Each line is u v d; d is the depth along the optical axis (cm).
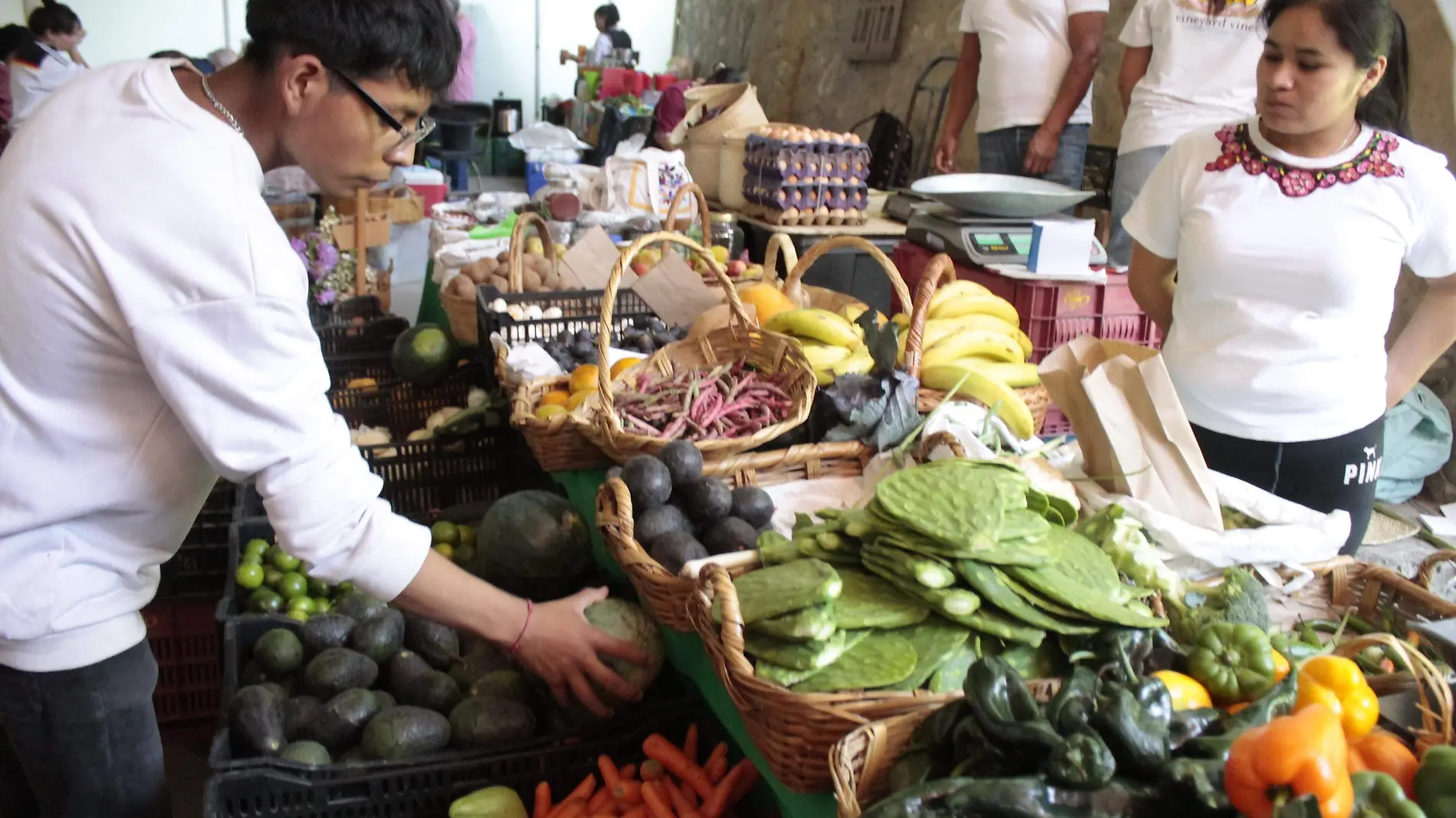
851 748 116
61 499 125
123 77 121
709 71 1201
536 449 227
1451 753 105
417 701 186
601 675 162
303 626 200
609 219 455
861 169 491
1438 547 357
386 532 136
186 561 263
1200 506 179
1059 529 154
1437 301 215
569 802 169
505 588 204
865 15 792
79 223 112
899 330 264
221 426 119
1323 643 162
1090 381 185
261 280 117
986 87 463
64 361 119
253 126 125
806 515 173
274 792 162
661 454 184
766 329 260
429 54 122
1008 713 108
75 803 142
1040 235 313
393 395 351
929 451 205
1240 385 210
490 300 335
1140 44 394
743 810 183
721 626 133
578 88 1174
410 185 631
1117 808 98
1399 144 199
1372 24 179
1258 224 204
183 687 265
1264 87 193
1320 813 89
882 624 135
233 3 1297
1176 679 129
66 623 131
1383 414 216
